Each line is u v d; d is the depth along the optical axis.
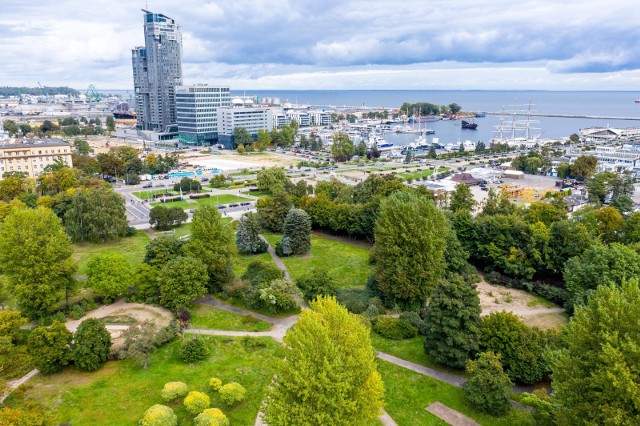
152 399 75.94
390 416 71.94
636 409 51.16
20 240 103.88
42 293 102.50
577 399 55.19
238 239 150.25
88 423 70.06
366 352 61.00
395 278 106.06
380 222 114.12
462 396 76.81
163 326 100.12
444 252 123.69
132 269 116.44
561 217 141.75
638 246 111.44
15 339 91.44
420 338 96.62
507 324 81.62
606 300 59.00
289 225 147.88
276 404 56.56
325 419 54.88
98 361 84.19
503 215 138.75
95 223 154.25
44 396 76.38
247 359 88.12
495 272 128.62
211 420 67.25
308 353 58.00
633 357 52.22
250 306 110.62
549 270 126.44
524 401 69.75
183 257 111.69
